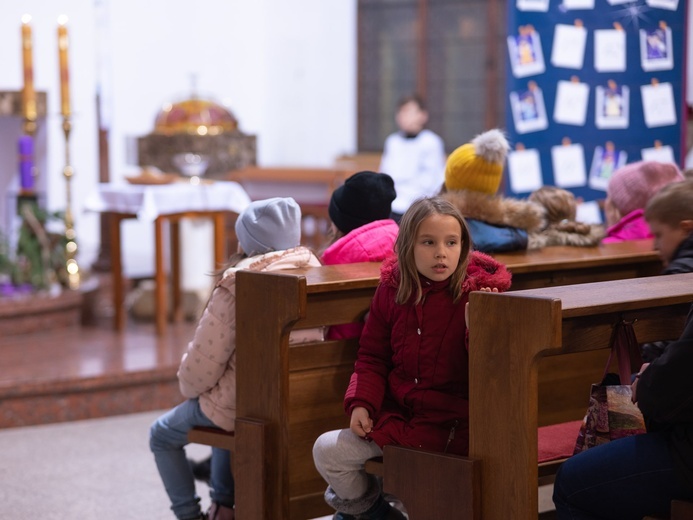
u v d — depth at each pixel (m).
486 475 2.72
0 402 5.48
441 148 9.60
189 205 6.62
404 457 2.87
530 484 2.63
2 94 8.38
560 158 6.09
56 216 7.38
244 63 12.06
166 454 3.65
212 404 3.48
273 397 3.17
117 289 6.95
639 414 2.76
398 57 12.08
